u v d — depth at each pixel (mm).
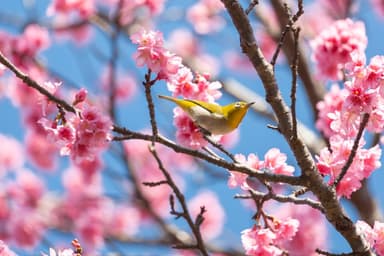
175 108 7684
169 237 14789
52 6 14578
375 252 6996
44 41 14172
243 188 6773
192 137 7473
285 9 6492
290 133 6598
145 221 17344
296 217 14055
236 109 7723
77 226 16203
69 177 17031
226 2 6656
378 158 6922
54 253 6527
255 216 6879
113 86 13117
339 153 6840
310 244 12891
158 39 6770
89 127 6551
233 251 14625
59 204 16641
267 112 14219
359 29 9227
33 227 16219
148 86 6535
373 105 6441
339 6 15133
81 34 16531
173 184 7477
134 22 14664
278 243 6934
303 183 6574
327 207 6609
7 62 6527
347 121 6809
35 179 16922
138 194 14484
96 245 16031
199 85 7652
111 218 17031
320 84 12859
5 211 16297
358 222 7031
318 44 9414
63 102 6645
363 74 6523
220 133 7746
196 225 7559
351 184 6832
